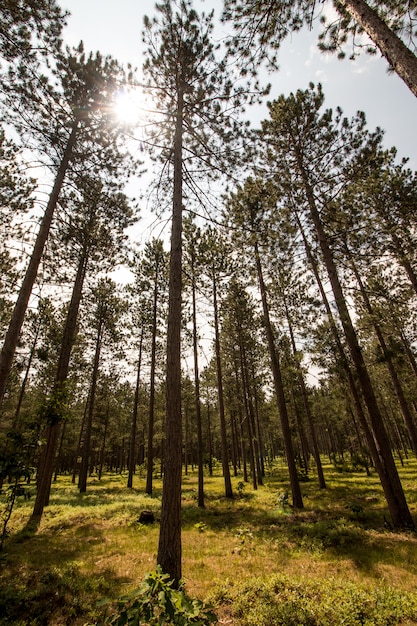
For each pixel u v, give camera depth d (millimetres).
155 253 21641
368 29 5105
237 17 6777
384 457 9812
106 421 35688
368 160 10781
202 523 10523
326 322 11023
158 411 36375
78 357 22516
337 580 5684
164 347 24031
